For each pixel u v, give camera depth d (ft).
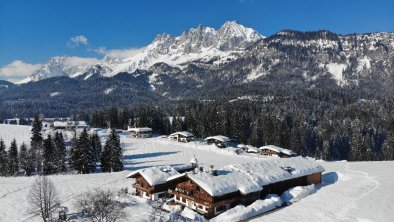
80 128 606.96
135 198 211.41
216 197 187.32
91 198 180.24
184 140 493.36
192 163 250.78
